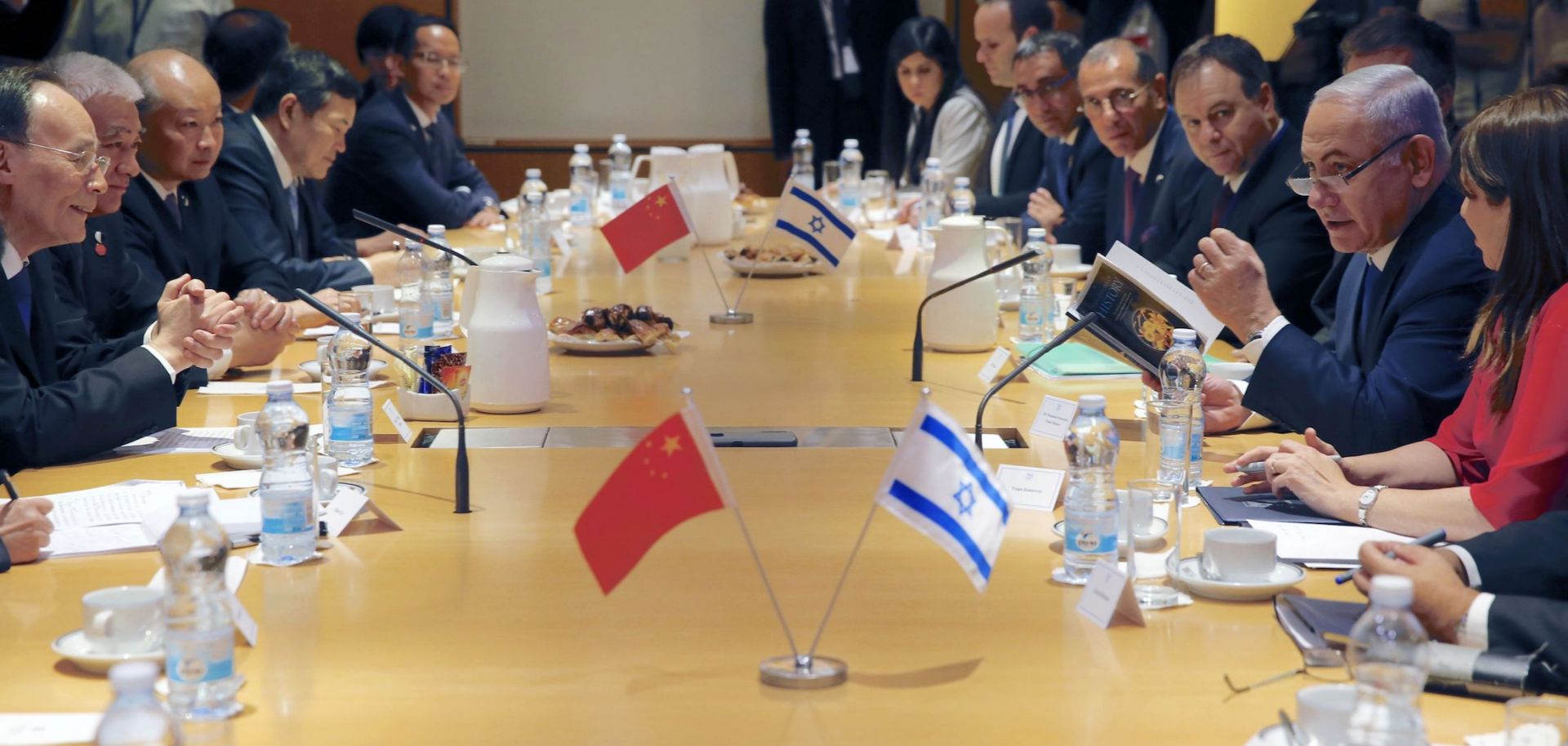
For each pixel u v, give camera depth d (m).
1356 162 2.94
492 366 3.11
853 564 2.18
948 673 1.77
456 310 4.47
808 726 1.62
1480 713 1.67
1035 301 3.86
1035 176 7.02
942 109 7.82
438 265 4.08
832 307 4.53
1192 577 2.07
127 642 1.79
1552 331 2.23
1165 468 2.52
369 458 2.75
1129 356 2.95
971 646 1.86
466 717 1.65
